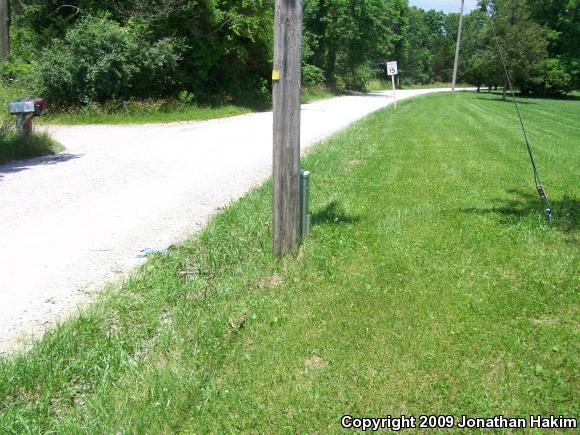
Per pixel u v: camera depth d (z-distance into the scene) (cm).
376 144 1304
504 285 455
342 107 2909
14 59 2197
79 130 1709
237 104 2623
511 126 1794
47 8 2295
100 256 570
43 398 322
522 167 996
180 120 2070
